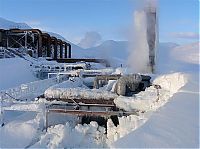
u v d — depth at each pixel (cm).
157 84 2144
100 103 1811
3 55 4081
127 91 2023
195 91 1402
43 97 1870
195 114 1001
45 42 5519
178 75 1862
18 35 5134
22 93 1942
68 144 1427
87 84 2909
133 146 732
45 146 1351
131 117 1497
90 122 1656
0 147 1287
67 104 1748
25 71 3525
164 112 1033
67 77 3055
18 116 1684
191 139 764
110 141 1437
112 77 2573
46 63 3988
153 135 803
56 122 1645
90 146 1452
